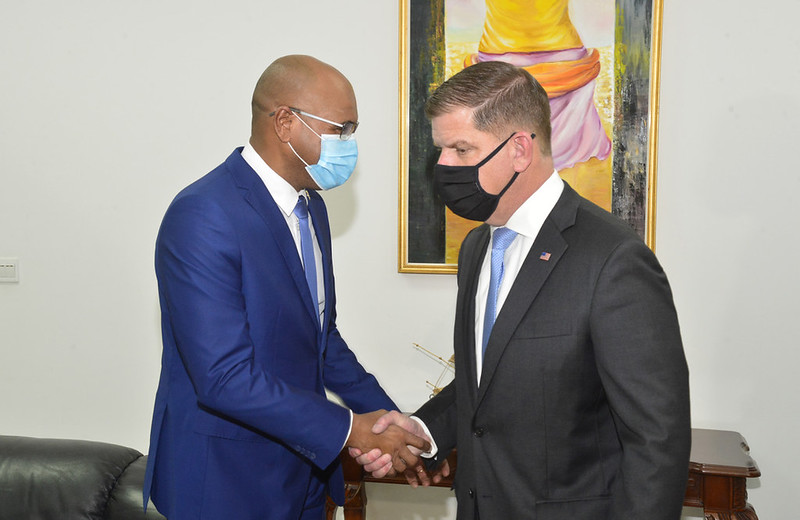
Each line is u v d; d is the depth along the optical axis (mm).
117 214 3094
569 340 1355
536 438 1401
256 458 1707
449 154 1467
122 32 3014
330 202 2949
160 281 1717
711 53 2645
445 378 2926
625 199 2705
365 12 2855
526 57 2715
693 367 2762
